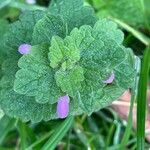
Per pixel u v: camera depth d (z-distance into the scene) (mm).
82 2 76
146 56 89
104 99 74
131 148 105
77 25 73
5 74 75
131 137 107
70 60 65
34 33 69
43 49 66
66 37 64
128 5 107
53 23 69
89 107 68
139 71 90
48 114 73
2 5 107
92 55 66
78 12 74
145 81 86
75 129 107
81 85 66
